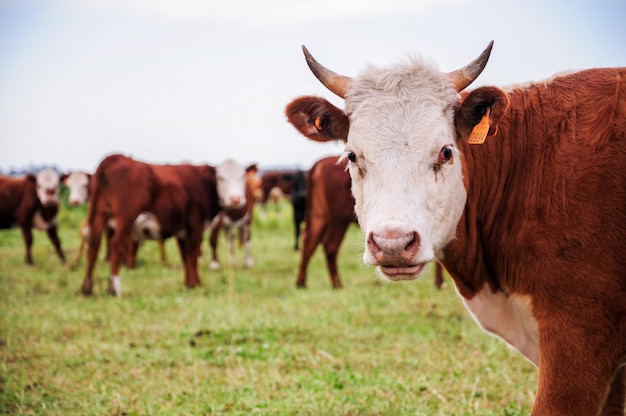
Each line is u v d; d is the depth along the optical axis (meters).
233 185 14.17
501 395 5.89
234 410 5.59
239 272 14.55
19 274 13.87
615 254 3.64
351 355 7.25
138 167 12.02
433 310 9.21
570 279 3.72
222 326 8.70
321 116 4.34
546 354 3.78
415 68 4.05
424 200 3.80
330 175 12.07
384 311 9.39
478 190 4.21
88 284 11.55
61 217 25.27
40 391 6.23
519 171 4.08
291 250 18.89
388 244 3.60
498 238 4.15
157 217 12.36
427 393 5.95
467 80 4.09
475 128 3.92
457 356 7.10
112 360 7.26
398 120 3.89
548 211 3.83
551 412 3.71
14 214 16.11
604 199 3.68
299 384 6.28
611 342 3.66
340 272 14.12
